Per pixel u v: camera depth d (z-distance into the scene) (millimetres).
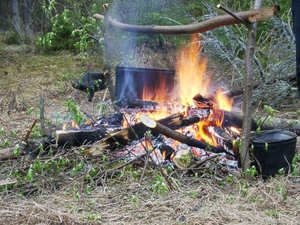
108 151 3557
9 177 3293
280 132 3482
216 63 6641
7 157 3619
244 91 3105
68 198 2975
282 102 5777
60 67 8602
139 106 4496
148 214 2711
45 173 3248
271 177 3252
